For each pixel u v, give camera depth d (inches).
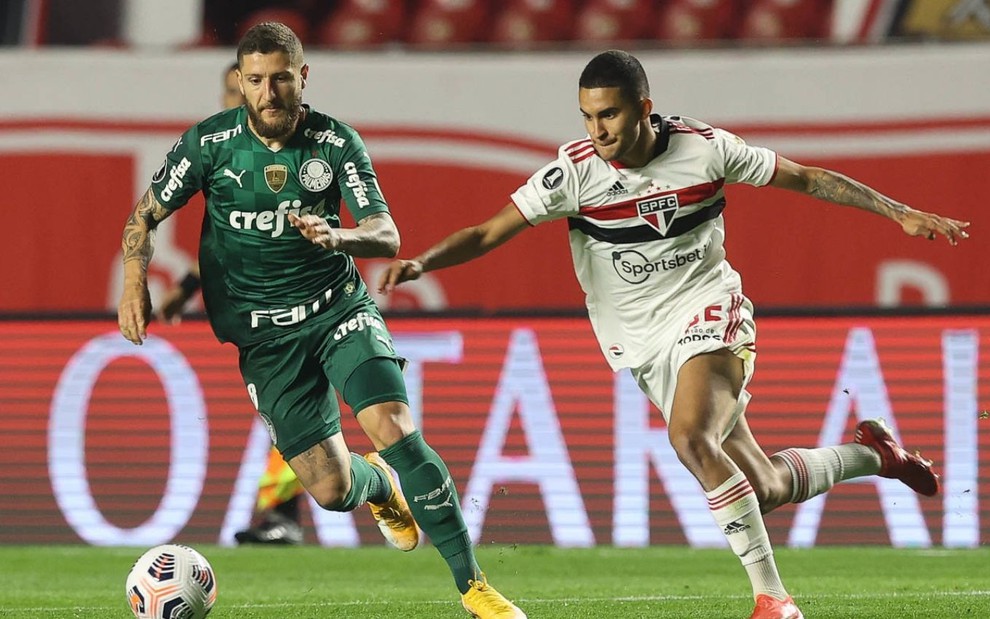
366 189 647.1
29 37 1477.6
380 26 1539.1
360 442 1263.5
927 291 1369.3
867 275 1371.8
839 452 749.3
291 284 675.4
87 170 1434.5
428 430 1272.1
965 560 1056.8
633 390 1249.4
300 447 697.6
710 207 666.2
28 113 1437.0
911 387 1242.0
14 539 1280.8
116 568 1052.5
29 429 1294.3
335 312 677.3
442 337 1278.3
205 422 1278.3
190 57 1443.2
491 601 624.4
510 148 1422.2
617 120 621.3
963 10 1437.0
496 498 1254.9
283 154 653.3
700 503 1224.2
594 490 1242.0
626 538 1230.9
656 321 674.8
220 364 1284.4
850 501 1203.2
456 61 1429.6
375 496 748.6
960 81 1384.1
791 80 1397.6
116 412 1289.4
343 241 595.5
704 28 1509.6
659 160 655.8
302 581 938.1
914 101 1389.0
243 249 669.9
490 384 1269.7
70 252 1429.6
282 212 659.4
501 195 1421.0
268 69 618.8
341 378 660.1
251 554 1122.0
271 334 681.6
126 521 1278.3
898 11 1454.2
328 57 1433.3
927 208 1384.1
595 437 1248.2
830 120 1393.9
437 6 1544.0
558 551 1159.6
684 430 621.0
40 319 1304.1
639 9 1526.8
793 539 1204.5
